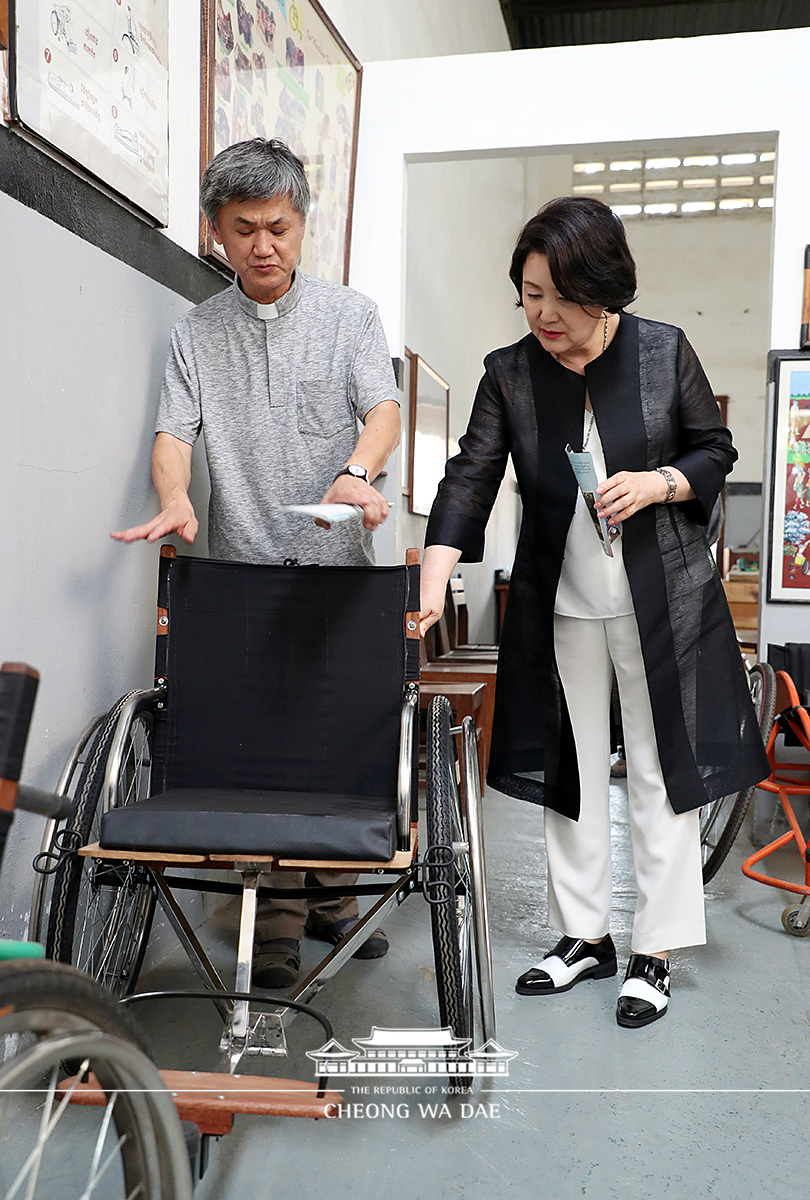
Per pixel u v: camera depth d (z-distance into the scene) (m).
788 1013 1.95
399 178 3.40
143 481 2.03
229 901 2.59
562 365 1.88
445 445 5.68
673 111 3.20
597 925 2.08
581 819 2.05
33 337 1.61
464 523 1.96
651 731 1.94
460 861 1.63
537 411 1.90
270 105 2.65
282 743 1.74
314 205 2.96
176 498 1.73
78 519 1.78
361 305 1.95
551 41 9.20
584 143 3.27
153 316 2.05
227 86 2.38
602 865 2.07
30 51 1.56
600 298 1.67
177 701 1.75
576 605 1.97
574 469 1.65
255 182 1.69
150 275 2.06
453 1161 1.41
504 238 8.27
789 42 3.14
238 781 1.74
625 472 1.72
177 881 1.63
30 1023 0.78
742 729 1.93
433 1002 1.96
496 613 8.00
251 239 1.75
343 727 1.73
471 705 3.37
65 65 1.67
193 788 1.73
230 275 2.48
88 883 1.77
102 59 1.79
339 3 3.32
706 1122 1.53
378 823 1.38
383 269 3.43
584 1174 1.38
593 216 1.64
